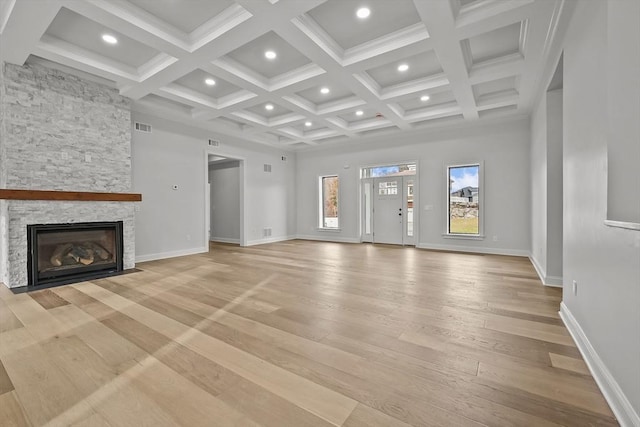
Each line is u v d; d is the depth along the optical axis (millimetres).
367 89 4391
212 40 3156
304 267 4766
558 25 2650
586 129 2049
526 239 5746
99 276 4125
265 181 8070
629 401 1322
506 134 5902
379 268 4672
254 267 4785
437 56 3469
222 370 1778
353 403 1479
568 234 2494
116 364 1846
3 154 3559
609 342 1560
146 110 5242
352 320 2543
